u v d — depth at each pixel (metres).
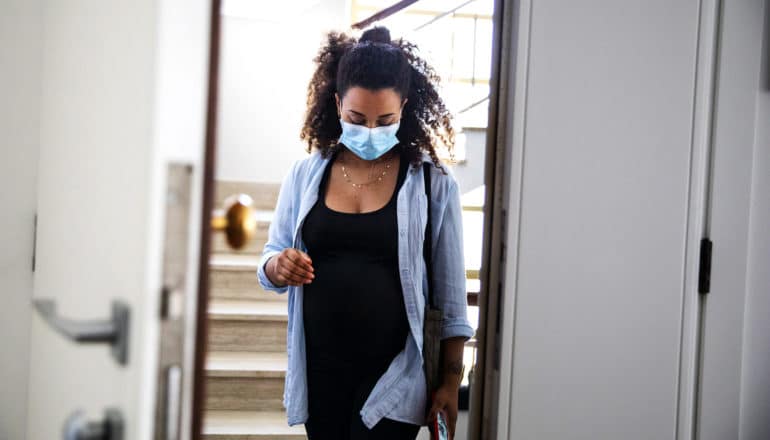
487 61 5.03
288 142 5.21
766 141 2.26
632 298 2.25
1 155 1.91
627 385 2.26
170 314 0.96
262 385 3.53
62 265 1.37
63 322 1.00
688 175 2.25
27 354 1.94
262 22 5.14
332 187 2.23
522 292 2.23
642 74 2.22
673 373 2.26
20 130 1.92
